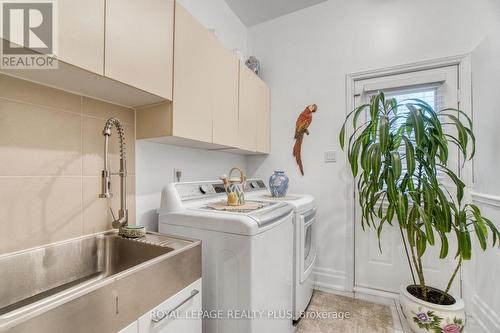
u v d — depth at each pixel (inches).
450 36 76.1
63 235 42.9
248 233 45.6
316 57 95.7
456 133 75.0
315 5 96.0
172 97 50.3
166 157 66.8
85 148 46.6
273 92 103.7
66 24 32.4
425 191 57.6
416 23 80.5
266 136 99.1
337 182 91.0
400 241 82.1
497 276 58.0
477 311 67.4
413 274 75.9
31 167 38.9
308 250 78.2
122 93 45.7
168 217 55.2
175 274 37.5
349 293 86.4
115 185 52.1
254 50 108.1
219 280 48.6
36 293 38.4
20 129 37.7
